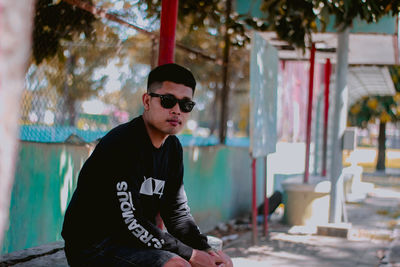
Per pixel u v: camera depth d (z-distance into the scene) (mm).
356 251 4926
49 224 3455
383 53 7371
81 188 2041
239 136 7258
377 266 4332
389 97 19234
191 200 5406
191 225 2391
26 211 3232
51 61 3602
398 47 6770
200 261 2098
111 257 1982
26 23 666
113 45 4168
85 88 3932
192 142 5598
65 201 3607
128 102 4387
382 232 6043
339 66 5895
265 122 5414
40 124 3506
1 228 672
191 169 5379
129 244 2045
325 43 6562
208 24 5602
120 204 2006
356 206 8492
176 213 2414
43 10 3512
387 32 5922
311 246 5129
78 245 2039
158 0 4473
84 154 3758
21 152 3176
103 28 4035
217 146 6086
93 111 4043
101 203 2033
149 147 2152
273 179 8445
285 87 9844
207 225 5859
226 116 6430
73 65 3811
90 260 2010
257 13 5816
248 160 7359
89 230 2037
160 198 2342
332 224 5820
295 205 6348
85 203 2025
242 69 7082
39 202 3346
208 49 5797
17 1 649
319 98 8938
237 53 6742
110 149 2021
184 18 5090
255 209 5148
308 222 6266
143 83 4516
